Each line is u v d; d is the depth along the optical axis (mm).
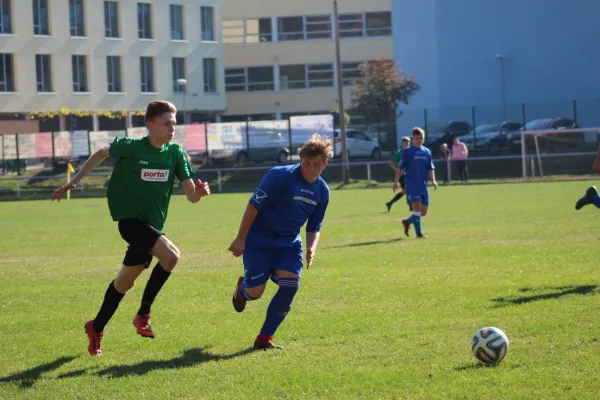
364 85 75875
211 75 82625
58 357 9344
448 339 9391
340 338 9734
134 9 77562
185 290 14172
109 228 29266
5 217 36281
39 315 12148
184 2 80188
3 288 14953
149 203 9570
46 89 74250
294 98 87500
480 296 12227
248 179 60469
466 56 78562
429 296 12461
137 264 9414
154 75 78875
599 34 74938
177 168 9828
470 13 78125
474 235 21875
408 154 21672
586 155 58969
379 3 86562
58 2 73938
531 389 7270
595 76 75188
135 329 10859
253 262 9547
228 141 61781
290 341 9750
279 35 87188
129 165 9500
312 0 86500
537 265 15453
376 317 10906
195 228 27719
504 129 64688
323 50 86938
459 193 42656
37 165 69812
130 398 7562
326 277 14953
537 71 76625
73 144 62156
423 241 20875
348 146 66312
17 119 74312
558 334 9352
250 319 11281
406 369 8156
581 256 16484
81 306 12922
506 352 8172
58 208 43312
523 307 11117
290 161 61000
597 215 26672
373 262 16984
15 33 72125
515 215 27875
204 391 7695
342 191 51219
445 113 78500
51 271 17500
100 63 76062
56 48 73938
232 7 87062
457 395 7195
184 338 10117
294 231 9641
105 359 9188
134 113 76812
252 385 7824
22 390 7977
